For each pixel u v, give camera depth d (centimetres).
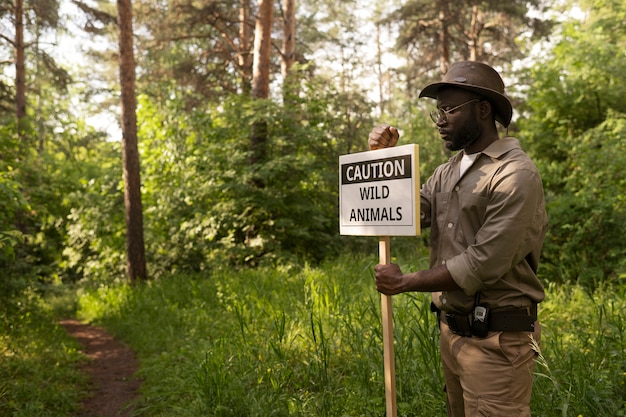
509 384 239
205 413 458
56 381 649
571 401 337
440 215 259
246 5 1886
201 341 671
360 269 888
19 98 1945
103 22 1633
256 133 1294
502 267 229
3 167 959
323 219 1248
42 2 1902
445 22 2009
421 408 385
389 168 275
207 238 1273
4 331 862
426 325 415
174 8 1836
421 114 1792
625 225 781
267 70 1363
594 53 1046
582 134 1055
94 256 1727
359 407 404
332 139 1359
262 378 480
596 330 482
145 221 1575
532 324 243
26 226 1725
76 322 1208
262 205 1223
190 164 1377
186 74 1978
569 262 818
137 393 622
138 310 1072
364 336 505
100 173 2517
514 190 229
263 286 869
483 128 251
